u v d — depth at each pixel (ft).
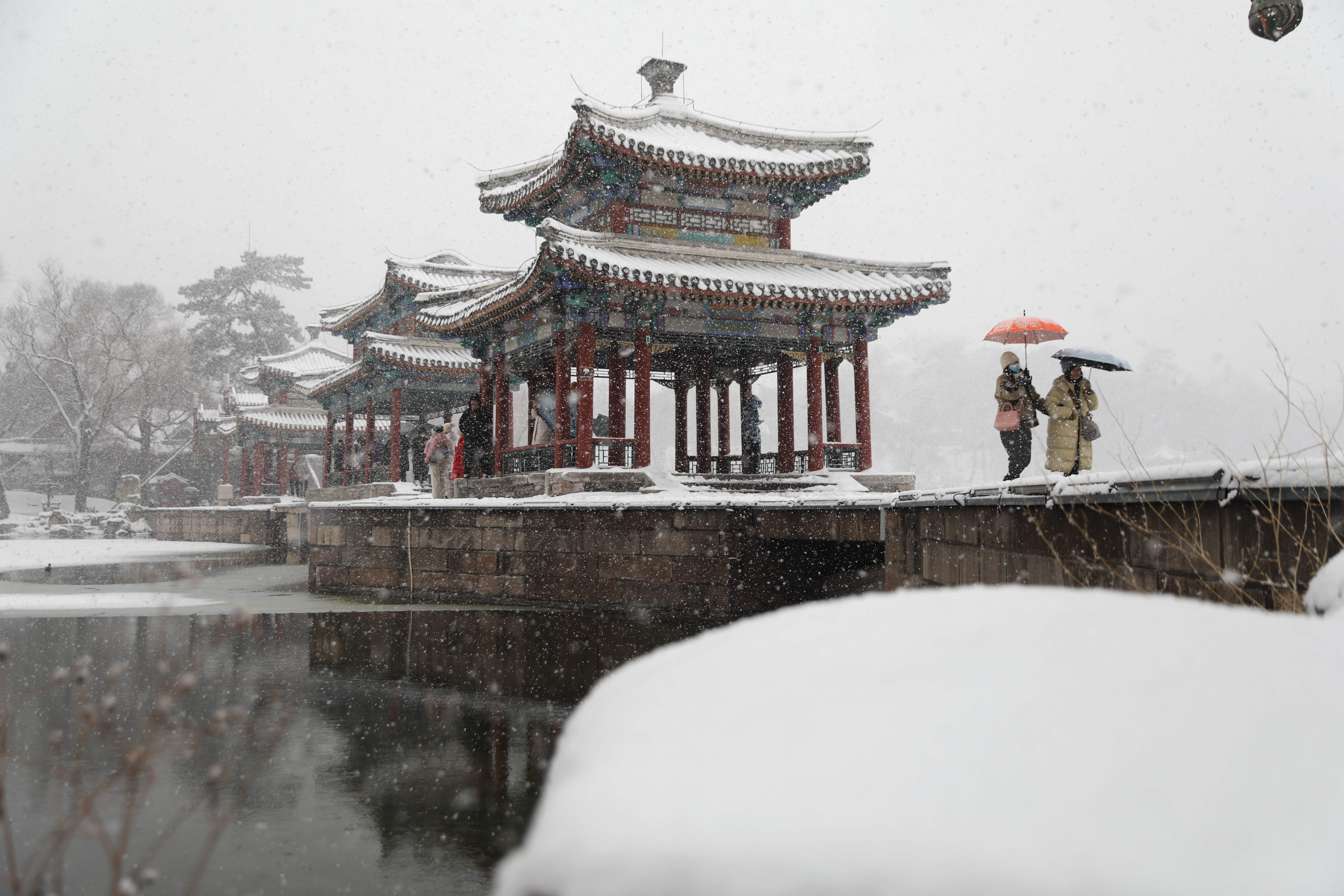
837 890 3.68
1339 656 5.71
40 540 180.04
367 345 112.57
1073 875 3.70
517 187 89.35
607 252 73.72
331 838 18.39
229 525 162.40
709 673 6.23
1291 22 21.77
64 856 17.03
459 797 21.07
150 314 264.93
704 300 75.25
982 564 30.58
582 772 4.95
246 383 213.25
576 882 3.91
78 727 26.37
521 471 80.69
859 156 83.56
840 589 54.60
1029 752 4.58
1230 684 5.31
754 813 4.11
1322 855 3.72
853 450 83.35
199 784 21.62
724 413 102.12
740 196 84.12
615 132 75.41
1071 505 24.75
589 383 73.46
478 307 81.66
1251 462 18.44
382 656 41.39
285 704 30.89
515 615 56.44
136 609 59.88
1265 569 18.03
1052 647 6.00
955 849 3.83
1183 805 4.10
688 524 53.98
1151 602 7.02
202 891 15.61
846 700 5.39
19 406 257.34
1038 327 48.44
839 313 81.82
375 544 71.46
